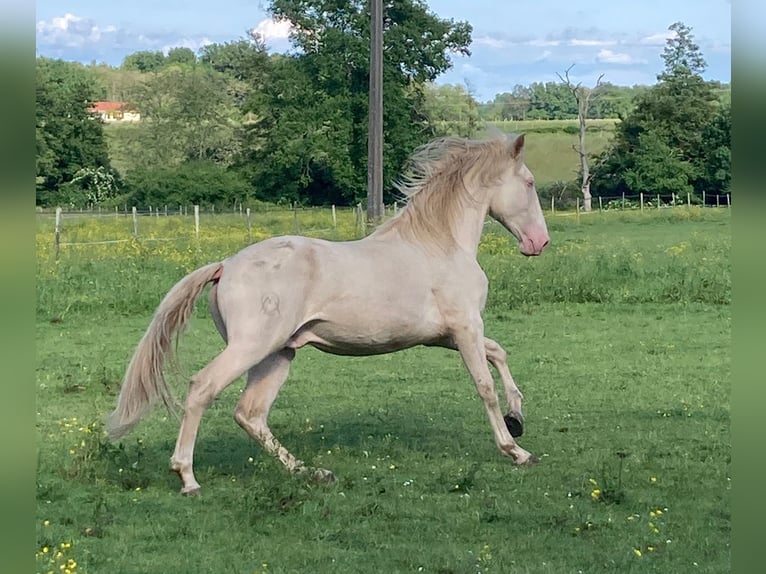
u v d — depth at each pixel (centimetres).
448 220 845
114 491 755
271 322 743
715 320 1658
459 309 823
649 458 859
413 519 696
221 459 855
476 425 1001
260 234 3075
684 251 2508
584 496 755
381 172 2284
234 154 5541
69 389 1131
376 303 784
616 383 1200
